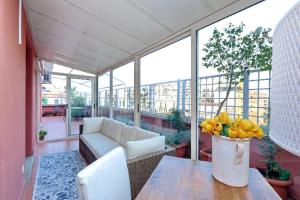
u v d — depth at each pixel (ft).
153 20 7.55
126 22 8.15
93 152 9.81
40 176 9.76
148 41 9.67
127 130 10.51
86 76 19.98
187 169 4.23
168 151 7.18
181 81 8.30
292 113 1.31
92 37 10.67
